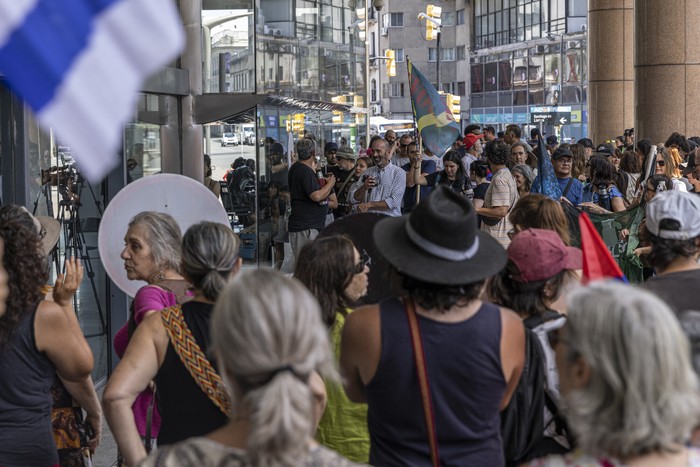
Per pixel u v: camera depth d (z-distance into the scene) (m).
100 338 11.40
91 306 11.26
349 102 24.48
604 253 4.89
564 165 13.32
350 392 4.82
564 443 5.07
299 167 17.02
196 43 14.02
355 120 26.02
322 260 5.68
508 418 4.91
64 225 10.78
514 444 4.94
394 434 4.56
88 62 3.08
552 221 6.84
